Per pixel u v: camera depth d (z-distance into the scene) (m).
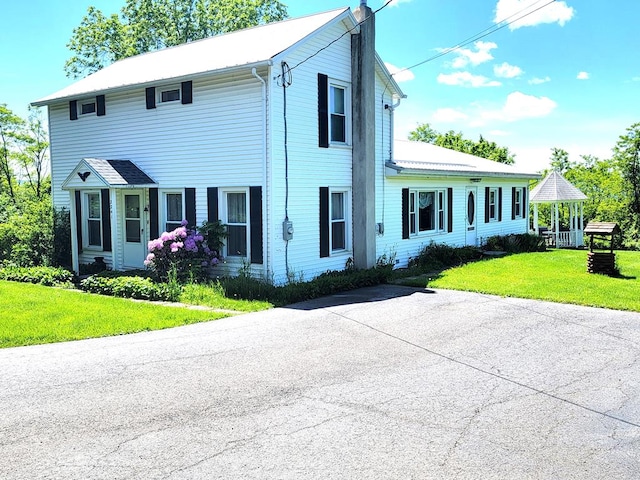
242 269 12.73
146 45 30.55
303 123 13.28
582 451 4.68
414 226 18.22
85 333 8.34
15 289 12.58
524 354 7.49
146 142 14.94
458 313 10.04
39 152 29.64
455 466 4.38
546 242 26.41
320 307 10.58
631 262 19.11
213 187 13.58
